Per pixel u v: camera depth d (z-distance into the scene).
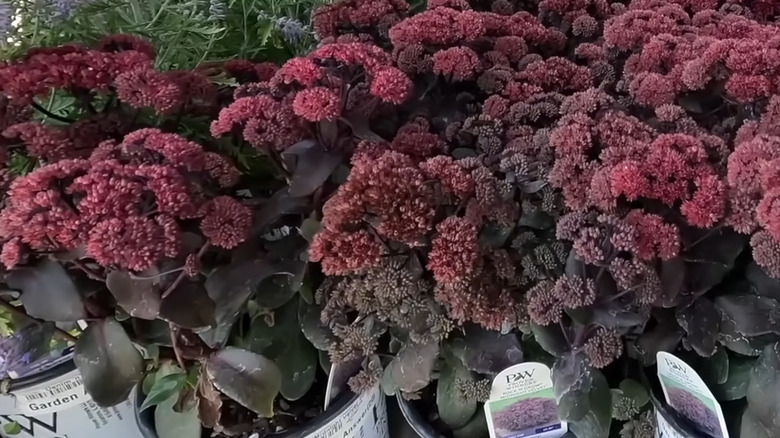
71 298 0.74
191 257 0.74
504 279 0.80
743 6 1.12
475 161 0.78
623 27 1.00
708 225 0.69
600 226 0.73
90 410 1.02
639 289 0.73
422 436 0.95
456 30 0.96
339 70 0.85
